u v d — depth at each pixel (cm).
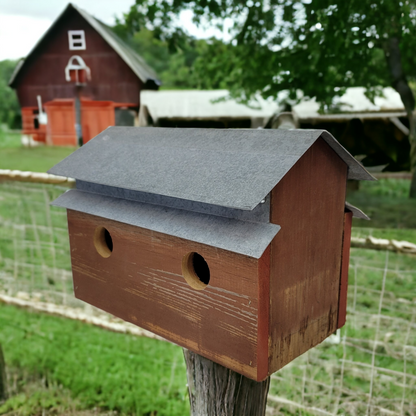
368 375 315
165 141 157
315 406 296
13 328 428
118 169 151
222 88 411
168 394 338
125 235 155
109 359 379
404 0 312
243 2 353
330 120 462
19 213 438
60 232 522
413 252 233
